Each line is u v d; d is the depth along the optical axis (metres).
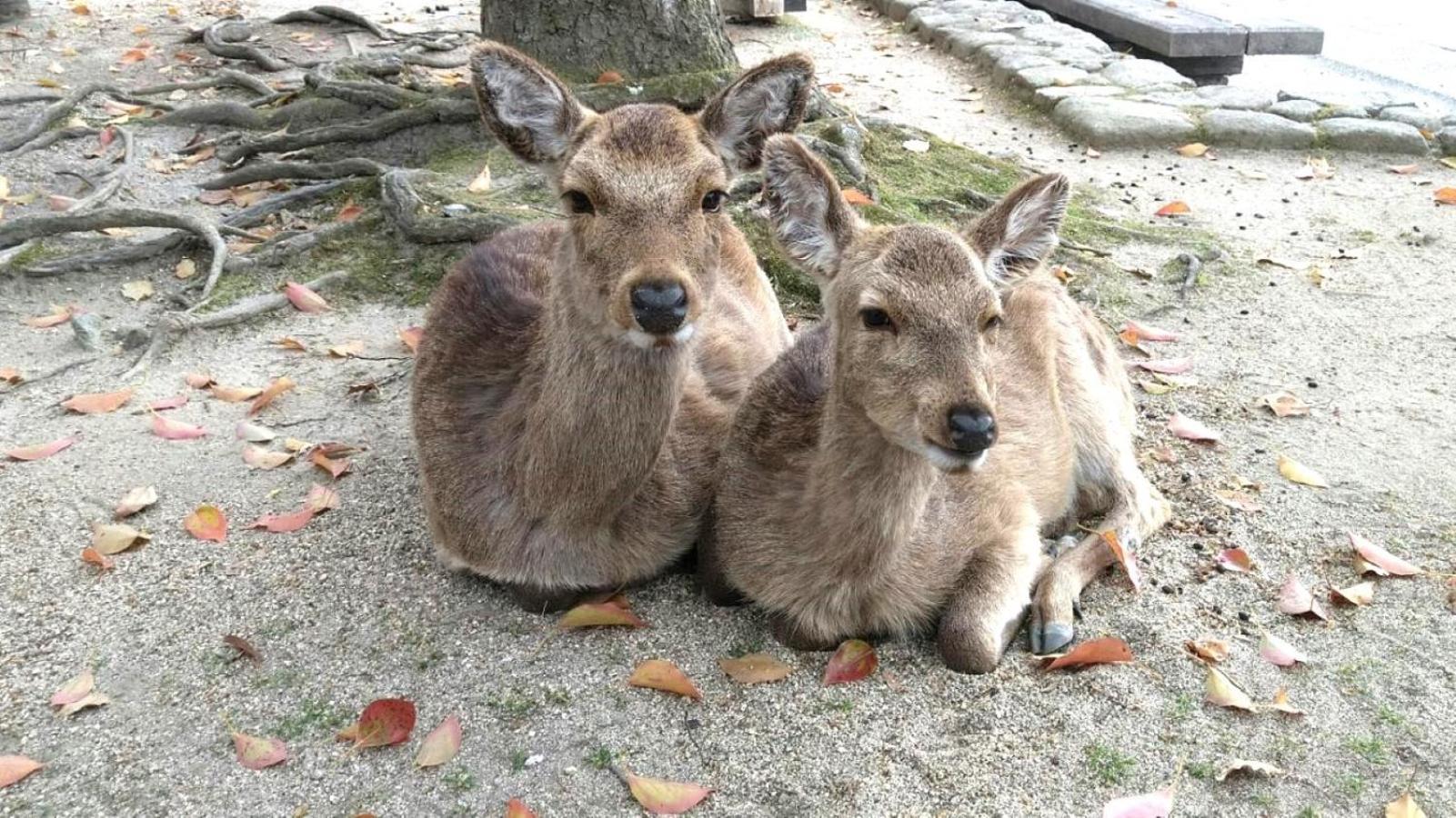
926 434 1.44
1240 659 1.59
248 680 1.57
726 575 1.65
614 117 1.57
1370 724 1.51
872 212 2.45
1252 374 2.13
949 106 3.53
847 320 1.52
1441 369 2.14
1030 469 1.75
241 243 2.48
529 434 1.60
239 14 4.31
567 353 1.55
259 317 2.27
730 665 1.58
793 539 1.59
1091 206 2.76
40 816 1.43
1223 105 3.34
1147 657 1.59
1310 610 1.64
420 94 2.88
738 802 1.44
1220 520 1.81
